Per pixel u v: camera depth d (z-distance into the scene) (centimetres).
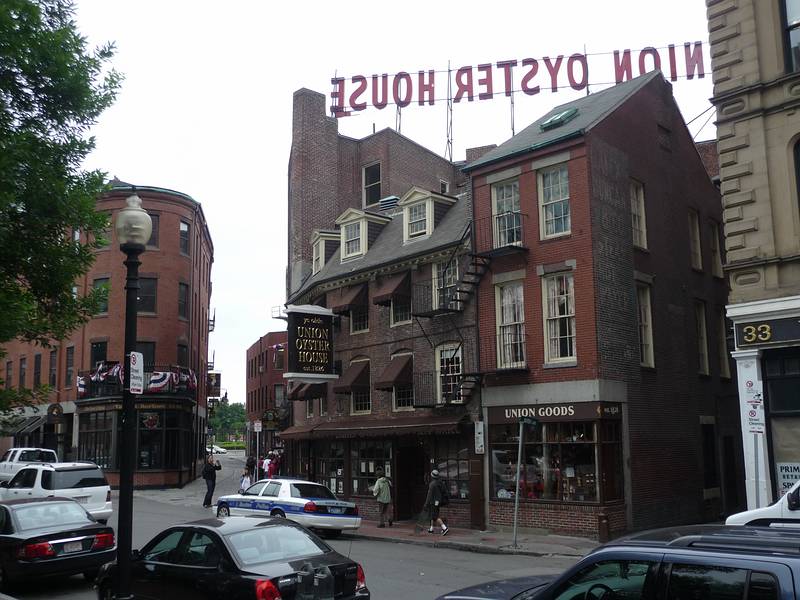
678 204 2553
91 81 1035
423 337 2564
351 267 2969
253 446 6681
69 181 1027
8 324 879
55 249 984
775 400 1634
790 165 1645
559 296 2164
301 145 3678
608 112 2264
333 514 2088
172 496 3609
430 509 2186
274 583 816
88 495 2070
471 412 2333
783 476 1605
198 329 4981
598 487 1997
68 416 4397
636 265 2264
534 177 2247
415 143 3975
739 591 462
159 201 4394
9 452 3259
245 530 917
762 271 1658
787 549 470
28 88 984
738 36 1733
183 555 923
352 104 3825
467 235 2438
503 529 2181
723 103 1747
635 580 513
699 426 2427
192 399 4341
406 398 2634
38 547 1290
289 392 3356
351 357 2889
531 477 2145
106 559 1366
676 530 564
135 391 900
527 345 2203
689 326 2484
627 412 2109
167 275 4356
